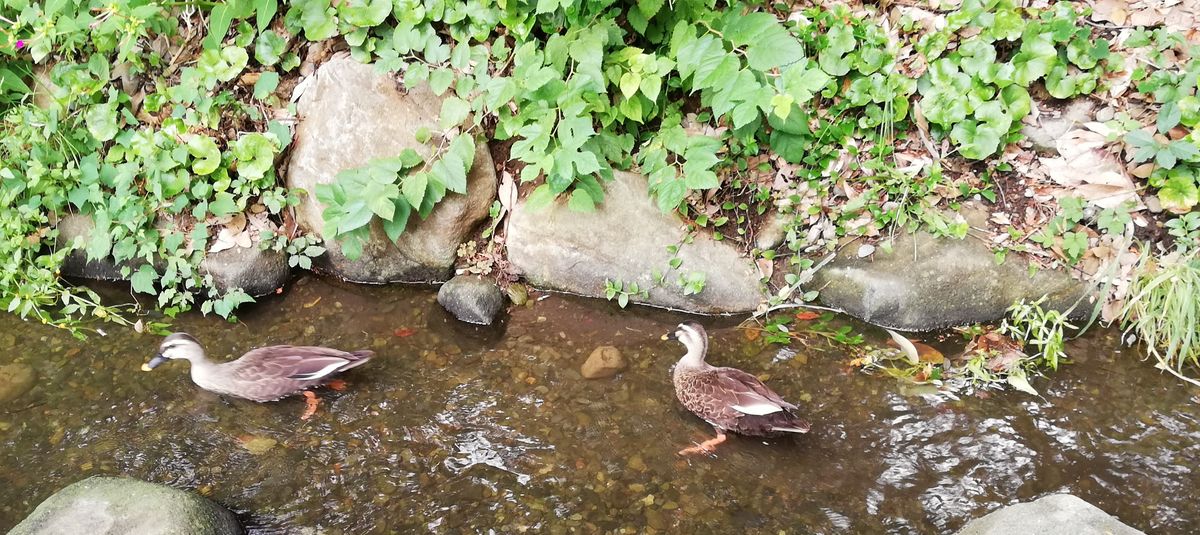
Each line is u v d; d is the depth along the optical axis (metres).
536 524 1.66
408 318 2.27
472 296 2.25
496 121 2.36
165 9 2.33
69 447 1.84
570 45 2.10
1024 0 2.20
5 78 2.33
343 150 2.29
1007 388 1.98
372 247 2.33
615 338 2.19
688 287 2.25
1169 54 2.13
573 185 2.26
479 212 2.36
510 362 2.11
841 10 2.19
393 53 2.27
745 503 1.71
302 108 2.34
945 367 2.04
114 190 2.35
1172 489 1.71
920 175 2.24
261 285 2.31
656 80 2.08
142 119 2.38
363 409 1.95
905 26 2.19
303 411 1.94
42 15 2.29
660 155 2.20
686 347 2.02
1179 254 2.09
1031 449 1.82
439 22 2.31
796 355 2.10
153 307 2.29
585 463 1.81
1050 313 2.06
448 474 1.78
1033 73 2.11
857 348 2.12
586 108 2.14
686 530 1.65
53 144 2.33
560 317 2.27
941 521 1.66
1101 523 1.50
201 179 2.31
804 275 2.26
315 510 1.70
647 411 1.95
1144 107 2.15
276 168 2.35
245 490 1.74
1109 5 2.16
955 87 2.16
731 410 1.82
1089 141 2.16
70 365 2.07
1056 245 2.16
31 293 2.24
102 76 2.30
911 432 1.87
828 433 1.87
